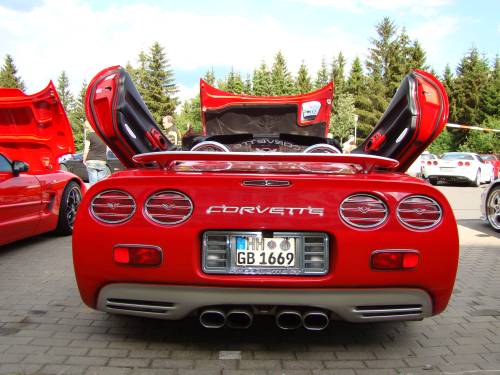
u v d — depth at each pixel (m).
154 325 3.16
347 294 2.51
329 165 3.08
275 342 2.92
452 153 18.59
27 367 2.55
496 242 6.32
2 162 4.97
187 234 2.49
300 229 2.49
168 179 2.51
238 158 2.46
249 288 2.50
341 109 57.12
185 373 2.51
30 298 3.75
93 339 2.94
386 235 2.49
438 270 2.52
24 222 5.21
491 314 3.52
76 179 6.52
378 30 64.44
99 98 3.55
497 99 54.09
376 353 2.79
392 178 2.64
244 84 82.06
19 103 5.16
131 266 2.52
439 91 3.52
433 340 3.00
